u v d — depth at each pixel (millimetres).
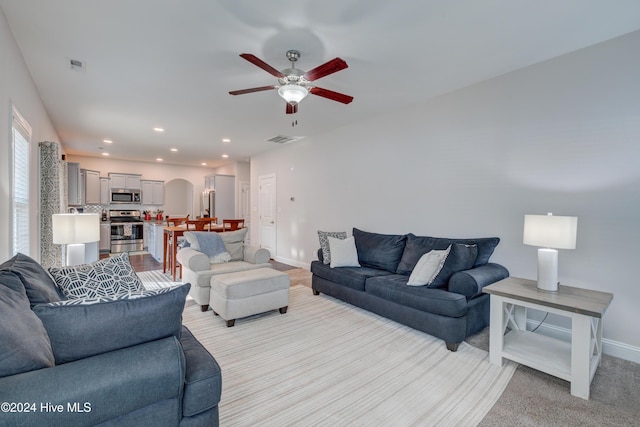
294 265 6121
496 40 2498
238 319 3242
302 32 2365
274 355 2467
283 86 2619
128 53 2707
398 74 3117
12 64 2420
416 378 2146
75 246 2824
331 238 4109
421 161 3898
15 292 1246
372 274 3484
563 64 2748
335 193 5188
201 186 9875
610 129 2514
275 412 1779
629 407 1835
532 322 2969
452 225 3582
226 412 1770
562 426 1674
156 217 8758
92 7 2090
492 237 3205
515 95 3051
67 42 2531
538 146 2908
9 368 951
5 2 2033
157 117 4508
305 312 3484
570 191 2721
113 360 1076
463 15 2166
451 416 1754
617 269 2490
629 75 2426
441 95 3672
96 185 7934
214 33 2391
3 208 2230
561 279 2762
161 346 1186
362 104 3977
